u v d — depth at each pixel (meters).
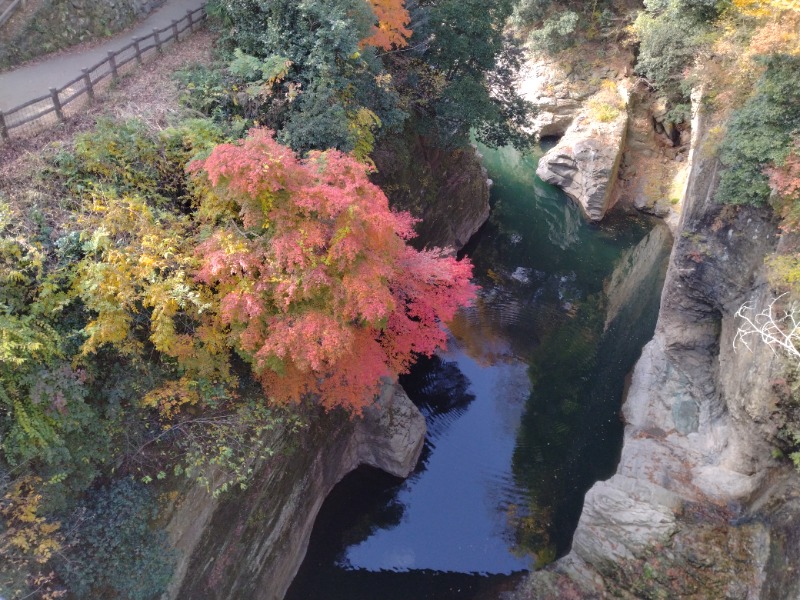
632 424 18.00
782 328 12.61
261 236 10.79
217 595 11.88
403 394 17.69
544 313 24.91
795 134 13.45
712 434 16.33
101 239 10.23
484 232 29.69
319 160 11.10
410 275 12.98
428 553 15.63
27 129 13.00
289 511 14.22
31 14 15.91
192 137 12.78
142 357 11.38
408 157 20.12
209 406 12.09
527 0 33.88
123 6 18.09
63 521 9.56
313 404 14.73
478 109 21.09
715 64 20.17
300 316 10.56
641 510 14.20
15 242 10.11
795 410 12.24
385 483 17.19
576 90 34.34
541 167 34.12
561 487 17.30
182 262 10.38
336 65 15.09
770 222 14.63
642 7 33.06
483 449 18.45
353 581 15.00
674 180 31.03
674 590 13.04
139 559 10.08
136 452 10.85
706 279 17.08
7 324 8.92
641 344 22.11
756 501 13.78
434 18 19.91
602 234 30.27
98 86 14.93
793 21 14.55
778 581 11.64
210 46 17.33
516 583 14.55
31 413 9.20
